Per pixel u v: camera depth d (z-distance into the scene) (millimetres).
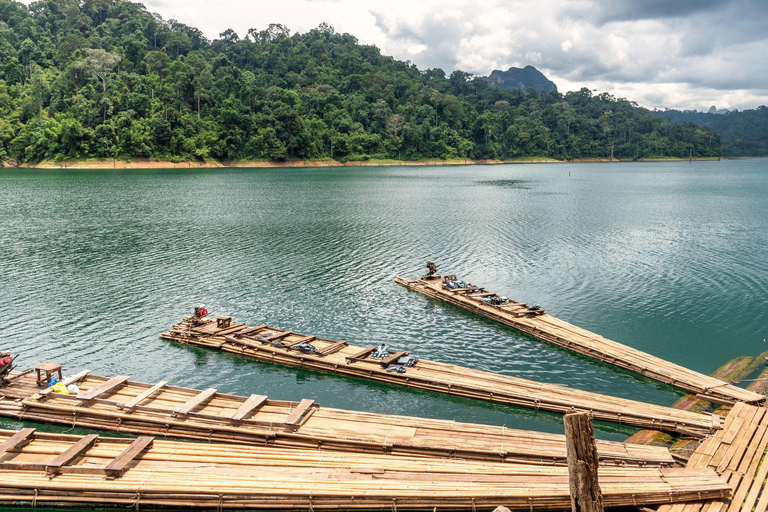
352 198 112688
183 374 29250
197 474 18203
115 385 25375
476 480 17719
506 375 29266
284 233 69062
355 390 27438
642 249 60281
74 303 40094
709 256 56438
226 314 38312
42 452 19797
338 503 16984
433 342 33969
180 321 36875
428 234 69438
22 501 17641
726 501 16547
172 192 119375
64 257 54219
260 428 21672
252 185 141875
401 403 25984
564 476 18062
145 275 47906
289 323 36844
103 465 18797
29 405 23859
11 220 76000
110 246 59562
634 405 24422
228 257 55188
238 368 30094
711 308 39719
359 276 48656
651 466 19141
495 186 151250
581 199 114625
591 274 49344
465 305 40125
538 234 69875
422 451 20000
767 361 30531
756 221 81688
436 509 16781
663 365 29266
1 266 50312
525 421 24156
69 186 130375
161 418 22719
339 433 21156
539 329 34594
